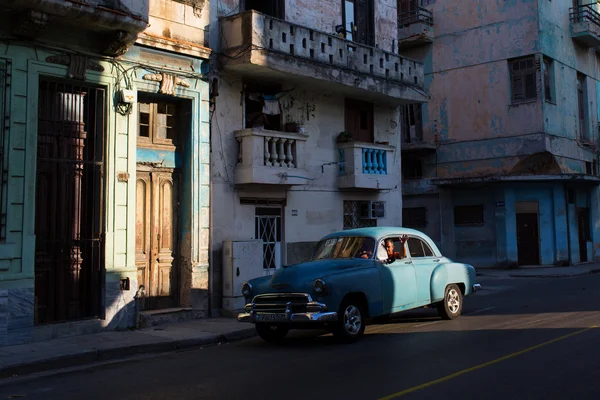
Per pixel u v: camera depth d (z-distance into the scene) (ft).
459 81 82.94
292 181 44.91
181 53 38.99
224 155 42.83
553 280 63.00
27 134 31.30
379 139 58.03
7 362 25.64
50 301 32.60
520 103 77.30
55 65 32.65
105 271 34.24
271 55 42.78
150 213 38.65
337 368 23.66
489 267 79.56
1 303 29.53
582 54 88.84
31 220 31.14
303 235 49.08
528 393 18.97
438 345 27.94
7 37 30.66
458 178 78.02
